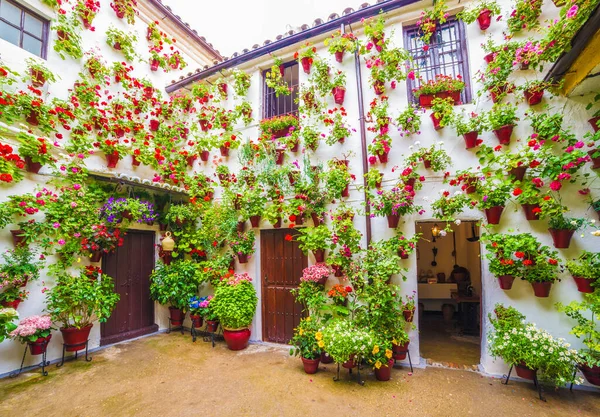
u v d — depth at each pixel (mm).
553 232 3381
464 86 4020
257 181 5078
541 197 3414
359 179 4445
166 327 5754
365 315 3742
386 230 4176
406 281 3994
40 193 3885
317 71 4727
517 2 3668
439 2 4000
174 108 6250
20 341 3648
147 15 6125
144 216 4918
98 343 4652
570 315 3213
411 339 3932
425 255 7617
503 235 3557
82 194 4320
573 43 2955
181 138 6191
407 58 4148
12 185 3771
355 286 3975
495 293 3658
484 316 3730
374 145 4281
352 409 2891
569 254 3395
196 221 5777
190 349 4617
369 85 4504
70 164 4324
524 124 3691
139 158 5340
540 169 3475
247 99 5559
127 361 4129
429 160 3936
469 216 3834
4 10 4094
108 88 5238
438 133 4074
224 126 5602
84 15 4879
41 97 4266
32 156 3885
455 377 3549
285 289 4910
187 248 5480
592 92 3412
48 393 3225
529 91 3566
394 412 2836
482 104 3910
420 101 4133
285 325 4855
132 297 5309
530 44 3486
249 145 5168
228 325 4629
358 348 3203
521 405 2932
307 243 4242
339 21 4570
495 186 3639
